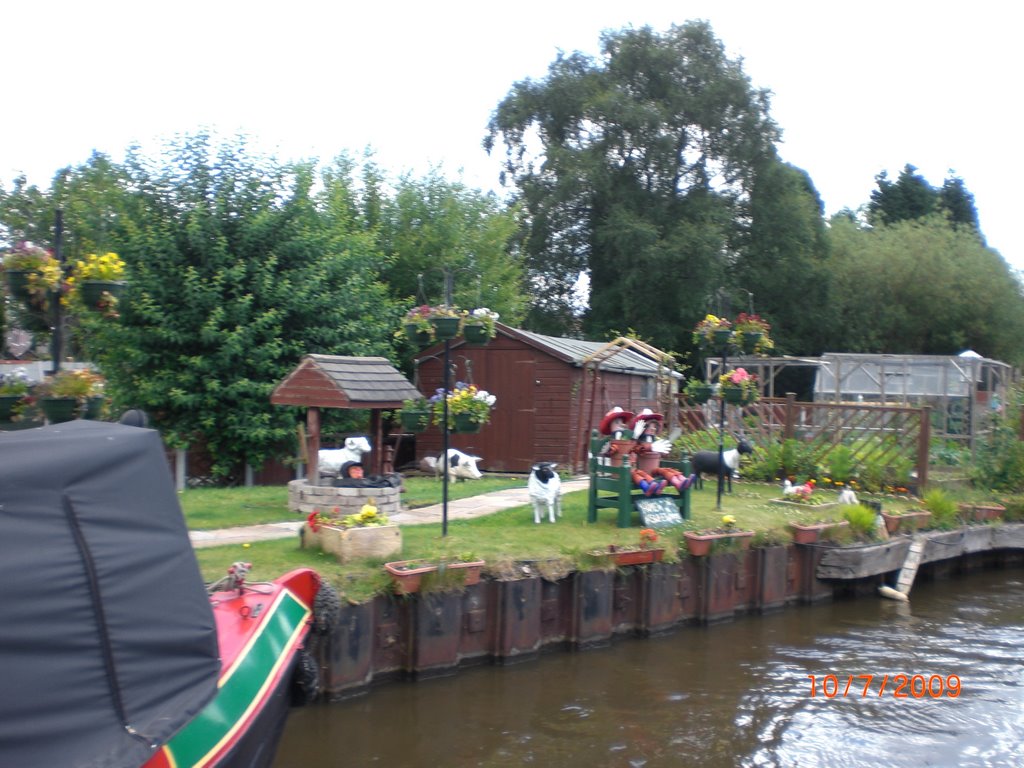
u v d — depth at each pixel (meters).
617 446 12.27
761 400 18.12
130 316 17.31
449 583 9.34
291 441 18.12
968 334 40.88
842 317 40.97
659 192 37.53
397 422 19.59
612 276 37.41
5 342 10.93
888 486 16.73
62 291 7.88
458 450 19.56
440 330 10.85
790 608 13.16
